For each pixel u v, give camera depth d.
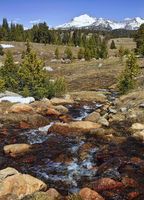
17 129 28.69
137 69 50.69
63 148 23.56
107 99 48.56
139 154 22.00
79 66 96.31
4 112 33.34
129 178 17.78
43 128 29.39
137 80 58.56
